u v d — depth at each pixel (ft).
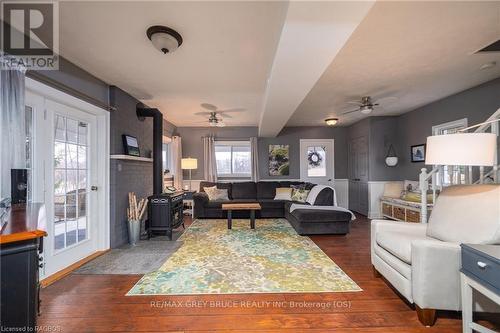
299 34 5.97
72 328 5.60
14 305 3.21
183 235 13.50
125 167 12.31
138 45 7.65
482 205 6.17
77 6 5.77
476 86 12.05
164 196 12.96
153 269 8.84
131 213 12.05
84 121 10.10
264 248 11.19
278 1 5.57
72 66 9.02
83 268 8.95
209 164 21.62
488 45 8.04
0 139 5.66
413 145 17.03
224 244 11.80
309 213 13.35
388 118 18.90
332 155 22.85
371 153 18.89
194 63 8.98
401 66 9.66
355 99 14.16
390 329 5.62
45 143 8.18
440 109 14.47
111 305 6.54
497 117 8.20
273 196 20.20
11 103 5.92
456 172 12.78
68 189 9.29
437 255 5.71
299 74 8.31
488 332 4.86
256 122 20.56
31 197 7.66
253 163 21.97
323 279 8.06
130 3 5.66
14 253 3.22
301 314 6.16
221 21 6.37
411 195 15.34
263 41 7.39
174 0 5.56
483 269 4.69
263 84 11.23
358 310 6.33
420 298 5.76
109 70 9.59
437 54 8.66
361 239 12.75
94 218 10.66
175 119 19.19
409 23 6.73
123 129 12.19
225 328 5.62
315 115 18.39
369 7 5.02
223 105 15.05
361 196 20.30
